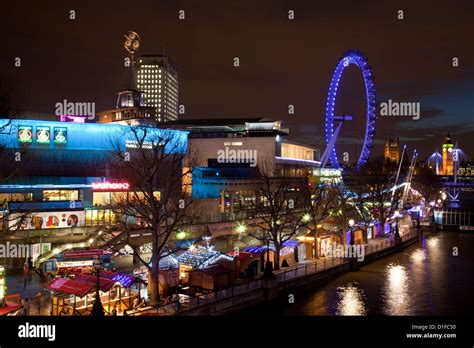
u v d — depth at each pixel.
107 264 61.59
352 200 117.12
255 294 56.56
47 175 89.88
